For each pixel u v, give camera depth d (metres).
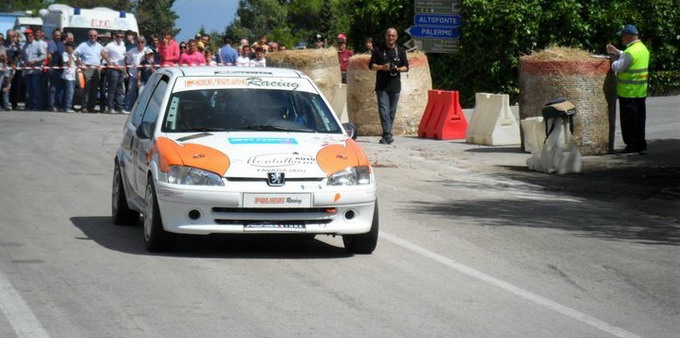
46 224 15.55
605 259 13.91
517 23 40.78
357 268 12.78
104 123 35.38
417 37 41.94
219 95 14.64
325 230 13.11
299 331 9.70
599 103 26.27
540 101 26.50
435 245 14.52
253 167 13.01
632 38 26.33
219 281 11.79
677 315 10.88
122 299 10.80
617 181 22.11
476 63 41.84
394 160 25.44
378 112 30.77
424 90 32.53
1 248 13.49
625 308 11.13
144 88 16.25
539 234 15.77
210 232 12.91
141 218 16.47
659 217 17.88
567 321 10.45
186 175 12.95
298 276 12.20
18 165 22.98
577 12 40.94
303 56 34.94
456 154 26.86
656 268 13.40
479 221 16.81
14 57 42.22
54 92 41.38
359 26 46.78
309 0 117.81
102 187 19.84
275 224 12.99
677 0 42.47
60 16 49.94
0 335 9.30
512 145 28.98
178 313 10.27
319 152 13.51
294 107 14.67
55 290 11.13
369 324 10.04
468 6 41.38
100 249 13.60
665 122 33.38
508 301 11.26
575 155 23.25
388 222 16.47
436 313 10.59
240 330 9.68
